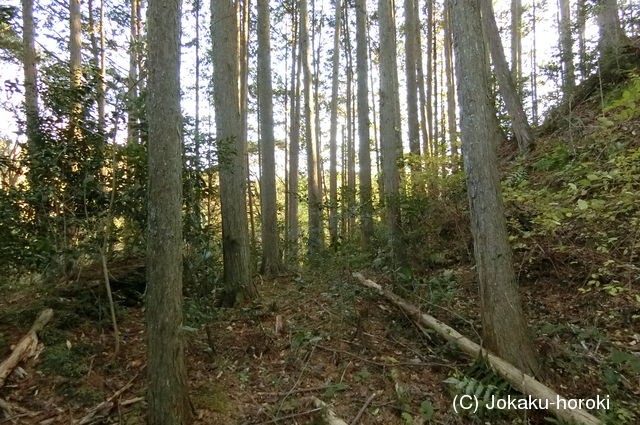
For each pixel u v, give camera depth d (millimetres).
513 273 3492
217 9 5391
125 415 2924
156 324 2619
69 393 3127
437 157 6496
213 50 5434
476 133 3539
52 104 3857
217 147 4777
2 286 4078
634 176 3879
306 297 5406
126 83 4141
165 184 2617
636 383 3295
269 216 7629
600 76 7559
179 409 2676
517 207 5570
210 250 4902
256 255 8188
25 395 3055
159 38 2631
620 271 4395
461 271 5500
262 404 3166
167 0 2652
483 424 3012
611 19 8703
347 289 5152
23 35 7332
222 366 3637
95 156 4023
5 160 3814
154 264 2625
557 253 4977
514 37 13898
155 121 2615
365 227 6902
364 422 3018
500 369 3275
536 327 4090
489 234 3486
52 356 3400
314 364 3721
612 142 5309
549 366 3447
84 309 4125
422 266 5660
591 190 4984
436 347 3990
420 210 5918
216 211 6547
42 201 3707
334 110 13516
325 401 3215
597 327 3988
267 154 7723
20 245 3668
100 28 9477
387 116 6113
